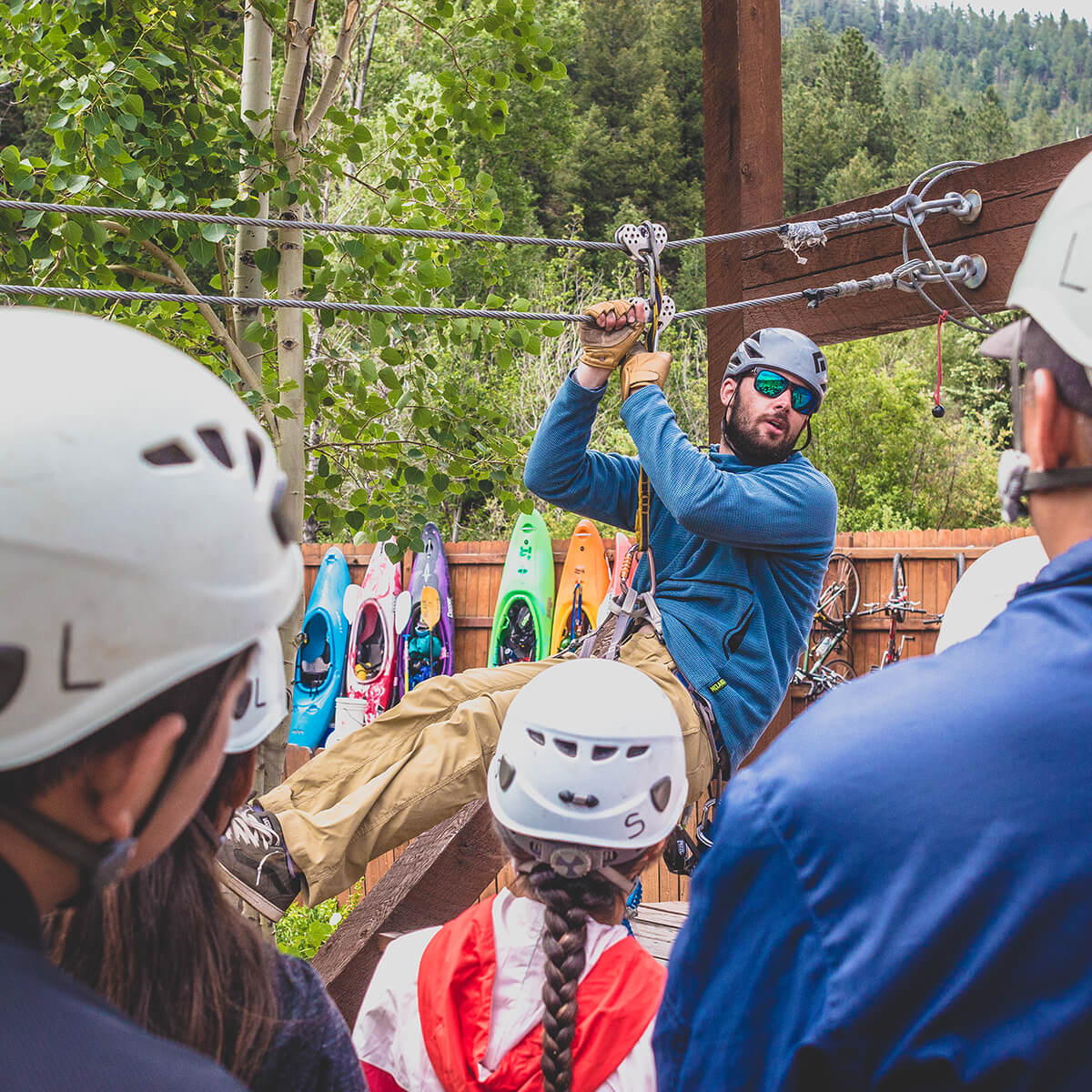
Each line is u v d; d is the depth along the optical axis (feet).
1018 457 3.64
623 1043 5.60
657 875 22.80
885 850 3.16
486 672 9.93
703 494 9.36
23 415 2.41
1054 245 3.53
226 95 17.61
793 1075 3.21
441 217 20.38
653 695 6.55
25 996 2.28
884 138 224.33
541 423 10.63
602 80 188.85
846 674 23.73
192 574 2.61
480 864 9.69
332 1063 3.92
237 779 3.56
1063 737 3.11
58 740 2.43
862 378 71.41
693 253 153.38
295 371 17.47
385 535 19.16
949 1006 3.02
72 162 15.90
